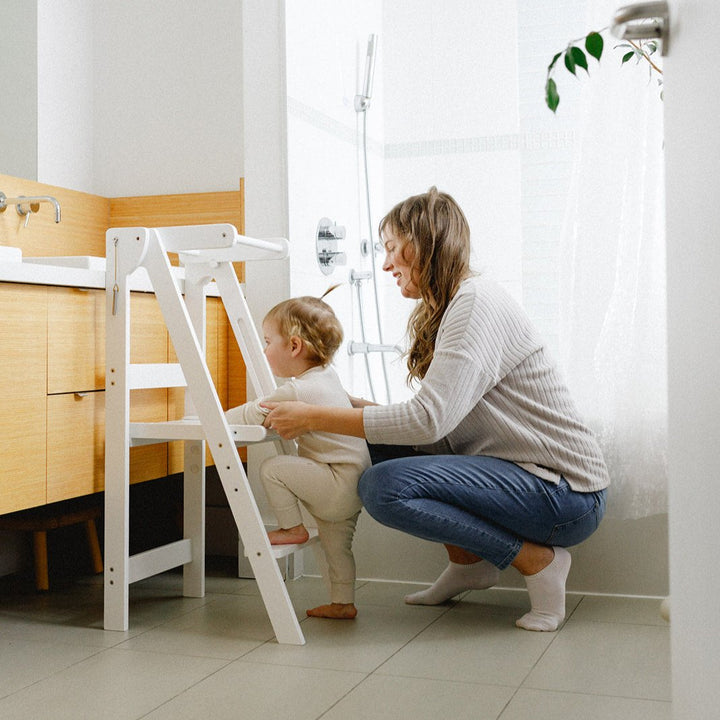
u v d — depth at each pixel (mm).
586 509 1992
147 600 2260
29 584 2436
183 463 2379
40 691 1595
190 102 2855
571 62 1630
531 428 1985
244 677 1667
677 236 854
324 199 2754
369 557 2514
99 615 2119
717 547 729
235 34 2816
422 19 3252
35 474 1883
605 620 2068
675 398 876
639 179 2275
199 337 2307
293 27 2535
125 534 1987
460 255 2066
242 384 2547
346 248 2928
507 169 3150
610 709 1506
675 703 899
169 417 2309
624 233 2281
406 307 3256
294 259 2523
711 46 715
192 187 2854
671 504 906
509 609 2174
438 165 3232
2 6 2719
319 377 2082
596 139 2314
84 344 2031
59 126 2781
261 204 2520
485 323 1918
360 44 3088
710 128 725
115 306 1995
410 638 1922
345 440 2025
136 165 2906
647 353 2258
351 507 2020
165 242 2004
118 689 1604
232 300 2293
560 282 2393
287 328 2084
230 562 2746
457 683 1634
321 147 2742
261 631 1977
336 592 2088
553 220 3086
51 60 2744
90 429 2059
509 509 1938
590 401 2301
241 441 2082
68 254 2727
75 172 2859
